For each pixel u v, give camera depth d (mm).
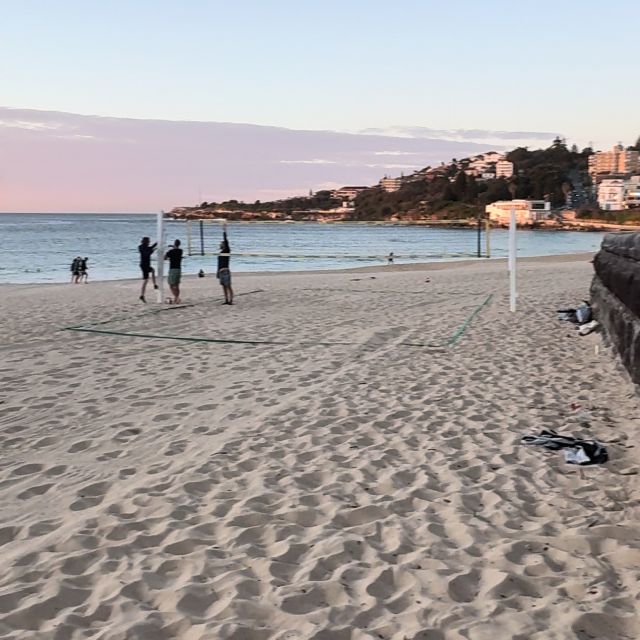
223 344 10812
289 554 3877
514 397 7426
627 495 4738
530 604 3340
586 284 21578
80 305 17109
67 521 4305
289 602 3346
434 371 8734
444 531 4199
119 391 7723
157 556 3828
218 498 4695
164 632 3098
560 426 6359
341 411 6855
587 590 3445
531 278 24547
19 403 7156
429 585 3514
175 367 9047
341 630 3100
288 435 6117
